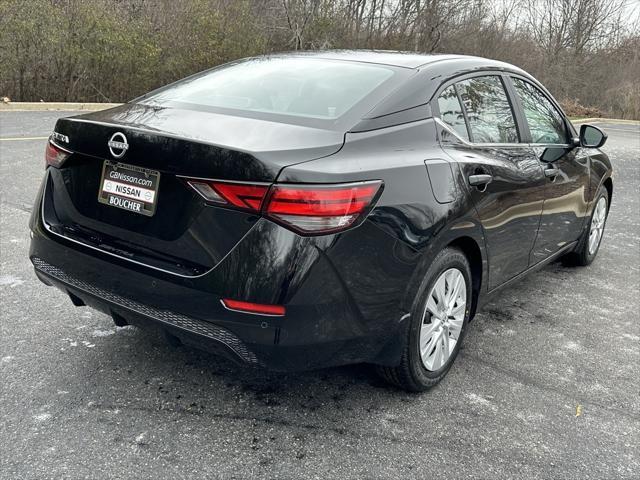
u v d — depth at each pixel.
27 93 14.95
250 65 3.42
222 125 2.51
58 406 2.67
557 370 3.34
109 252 2.52
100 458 2.36
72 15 15.05
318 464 2.41
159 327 2.48
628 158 13.55
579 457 2.57
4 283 3.92
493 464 2.48
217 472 2.32
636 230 6.71
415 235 2.56
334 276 2.29
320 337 2.33
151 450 2.42
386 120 2.70
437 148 2.85
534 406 2.95
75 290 2.68
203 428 2.59
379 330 2.54
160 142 2.33
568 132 4.36
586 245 5.02
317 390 2.94
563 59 34.00
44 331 3.34
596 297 4.52
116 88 16.25
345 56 3.38
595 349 3.64
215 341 2.34
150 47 16.00
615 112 33.03
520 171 3.40
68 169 2.71
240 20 18.27
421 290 2.71
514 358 3.46
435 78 3.07
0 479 2.21
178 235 2.35
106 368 3.01
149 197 2.41
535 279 4.86
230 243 2.24
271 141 2.36
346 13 23.12
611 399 3.06
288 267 2.19
